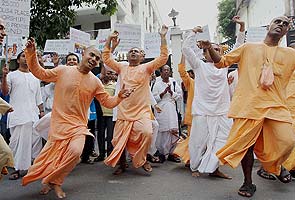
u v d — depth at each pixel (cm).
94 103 650
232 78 585
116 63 560
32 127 502
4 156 362
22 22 537
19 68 514
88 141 611
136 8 2386
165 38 543
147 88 541
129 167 579
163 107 627
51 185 427
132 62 547
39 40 871
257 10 2003
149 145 518
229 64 413
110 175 526
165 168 568
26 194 431
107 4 945
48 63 735
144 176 515
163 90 633
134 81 530
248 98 392
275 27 397
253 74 395
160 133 626
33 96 514
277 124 383
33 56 403
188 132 566
